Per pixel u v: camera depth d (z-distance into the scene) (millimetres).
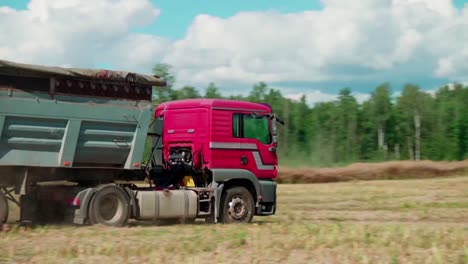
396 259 10914
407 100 131750
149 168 17281
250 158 18125
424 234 14422
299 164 104375
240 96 116250
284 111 130875
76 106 15352
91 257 10836
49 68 14875
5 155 14641
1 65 14133
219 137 17578
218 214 17500
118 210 16062
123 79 15914
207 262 10500
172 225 16969
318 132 127375
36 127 14891
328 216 21391
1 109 14352
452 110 130750
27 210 15727
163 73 75000
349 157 124250
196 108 17719
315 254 11445
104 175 16453
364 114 131500
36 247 11875
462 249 12422
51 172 15539
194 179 17922
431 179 50844
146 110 16422
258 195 18125
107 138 15984
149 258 10734
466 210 23812
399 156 130375
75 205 15547
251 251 11695
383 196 31562
